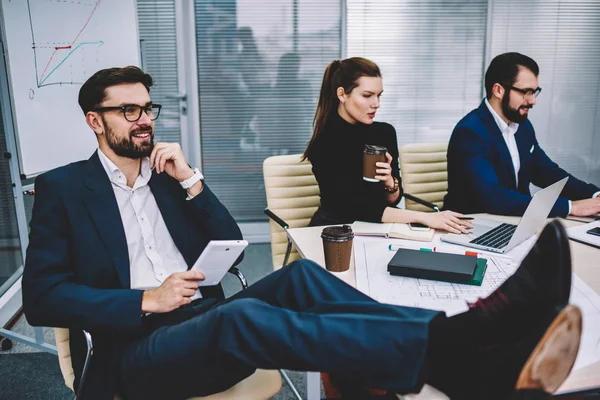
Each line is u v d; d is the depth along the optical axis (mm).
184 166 1759
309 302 1403
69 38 2773
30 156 2674
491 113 2494
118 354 1490
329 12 3881
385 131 2424
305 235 1952
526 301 1012
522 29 3963
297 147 4090
